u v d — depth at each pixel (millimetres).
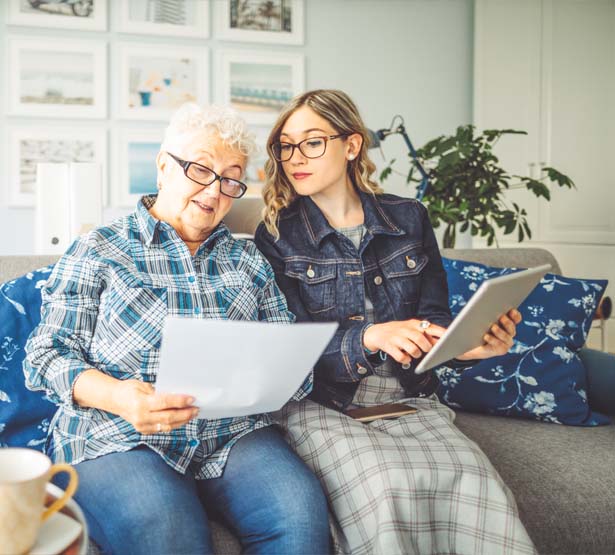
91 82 3836
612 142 3400
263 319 1348
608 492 1269
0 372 1216
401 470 1099
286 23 4062
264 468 1115
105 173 3893
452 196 2996
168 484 1024
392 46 4207
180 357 884
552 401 1582
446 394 1654
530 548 1050
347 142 1500
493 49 3961
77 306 1145
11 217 3807
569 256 3611
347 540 1121
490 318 1210
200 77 3963
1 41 3715
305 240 1472
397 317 1467
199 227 1256
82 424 1120
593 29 3477
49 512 678
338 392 1378
